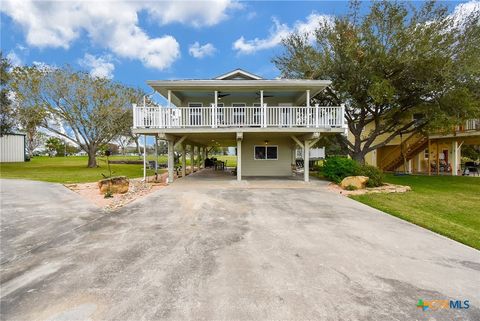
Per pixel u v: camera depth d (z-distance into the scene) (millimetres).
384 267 3547
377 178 11516
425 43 12422
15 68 18234
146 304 2674
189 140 17031
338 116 12133
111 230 5152
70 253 4000
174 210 6832
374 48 13617
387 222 5828
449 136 17938
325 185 11633
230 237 4719
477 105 12992
